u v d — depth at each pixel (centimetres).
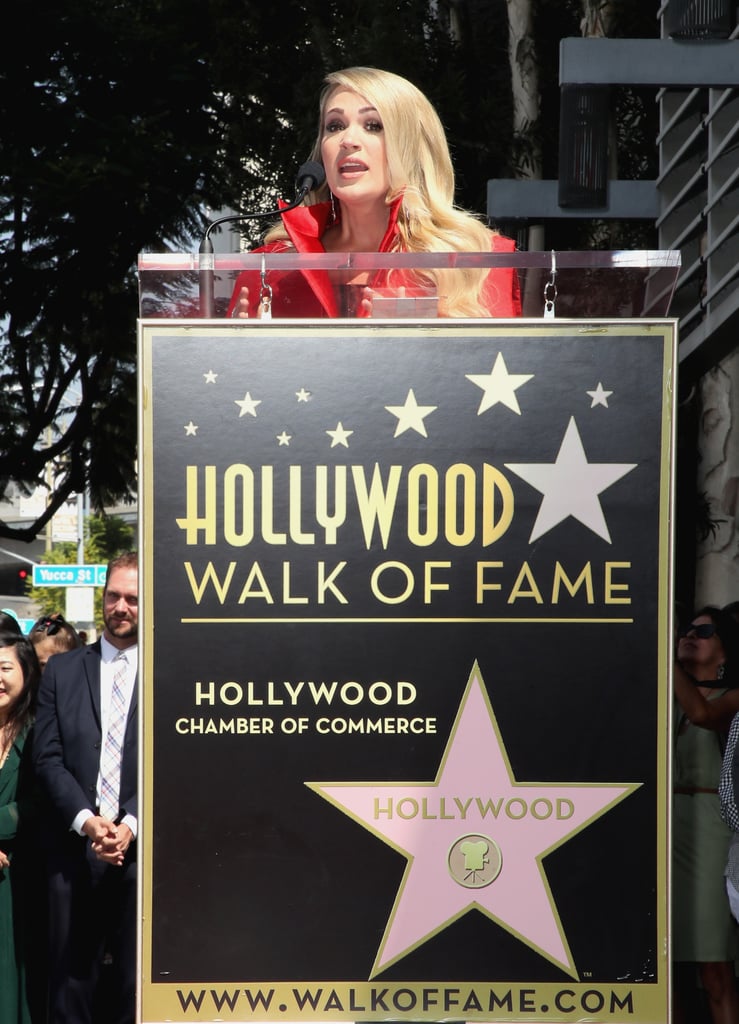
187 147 1388
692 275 793
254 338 274
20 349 1536
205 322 274
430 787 272
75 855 494
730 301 696
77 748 503
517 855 272
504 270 282
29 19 1398
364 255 281
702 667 570
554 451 274
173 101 1448
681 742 557
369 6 1201
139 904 271
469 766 272
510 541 273
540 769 272
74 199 1363
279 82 1302
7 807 524
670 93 802
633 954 272
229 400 274
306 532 274
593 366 274
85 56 1430
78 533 3791
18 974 516
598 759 272
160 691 272
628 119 1174
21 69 1416
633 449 274
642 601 273
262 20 1300
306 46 1266
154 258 280
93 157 1370
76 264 1480
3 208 1432
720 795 449
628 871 272
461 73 1159
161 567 274
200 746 272
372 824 272
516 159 1134
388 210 347
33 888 525
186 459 274
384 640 273
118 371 1560
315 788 272
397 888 272
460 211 355
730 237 717
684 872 548
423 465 274
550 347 274
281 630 273
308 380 274
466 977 272
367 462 274
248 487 274
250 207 1343
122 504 1675
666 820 272
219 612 273
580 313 282
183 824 272
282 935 272
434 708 272
